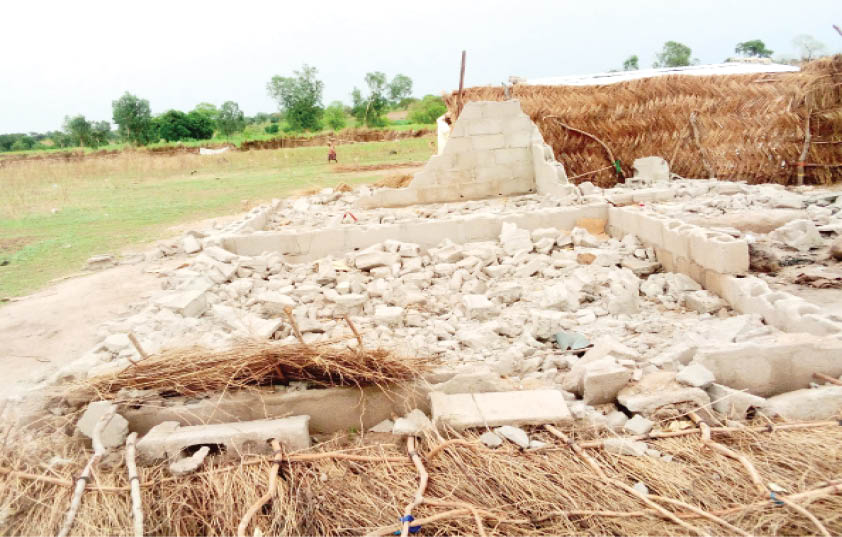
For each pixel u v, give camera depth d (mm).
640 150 13578
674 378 4070
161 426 3908
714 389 3969
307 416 4043
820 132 12680
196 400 4102
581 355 5031
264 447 3801
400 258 8125
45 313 6996
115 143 72438
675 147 13453
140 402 4008
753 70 14969
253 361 4070
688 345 4523
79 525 3270
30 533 3256
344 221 11062
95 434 3762
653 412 3877
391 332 5547
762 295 5262
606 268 7398
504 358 4695
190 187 21047
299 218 12289
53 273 9047
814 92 12453
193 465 3631
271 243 9023
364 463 3658
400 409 4191
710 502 3166
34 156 49062
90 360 4906
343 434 4070
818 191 11570
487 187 12672
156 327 5848
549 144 13664
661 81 13289
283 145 48562
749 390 4164
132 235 11906
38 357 5648
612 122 13500
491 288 7047
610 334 5371
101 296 7562
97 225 13328
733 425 3719
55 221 14133
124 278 8406
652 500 3203
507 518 3197
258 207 12758
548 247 8344
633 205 9812
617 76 16141
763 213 8820
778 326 4984
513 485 3367
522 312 6121
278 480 3533
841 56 12180
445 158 12469
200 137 70000
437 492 3414
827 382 4055
